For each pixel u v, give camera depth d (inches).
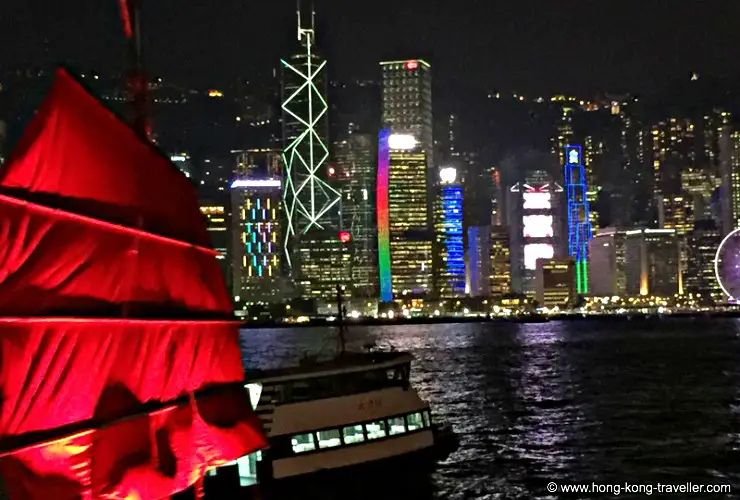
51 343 935.7
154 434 1050.7
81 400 960.9
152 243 1074.1
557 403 3595.0
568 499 1876.2
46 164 959.0
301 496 1775.3
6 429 894.4
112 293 1003.9
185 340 1117.1
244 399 1245.7
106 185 1015.0
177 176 1147.3
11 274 915.4
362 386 1931.6
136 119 1115.9
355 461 1856.5
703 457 2306.8
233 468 1702.8
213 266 1205.7
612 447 2482.8
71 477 945.5
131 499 1000.9
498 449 2468.0
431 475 2016.5
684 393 3897.6
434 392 4131.4
